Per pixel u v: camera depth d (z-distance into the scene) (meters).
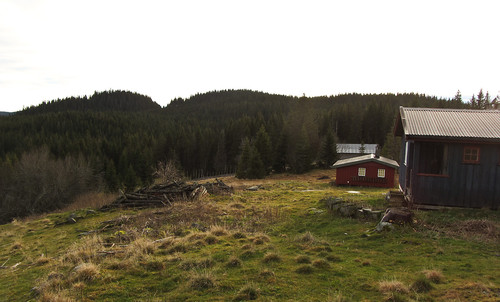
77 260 8.37
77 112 125.88
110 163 58.12
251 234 10.17
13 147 74.75
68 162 44.59
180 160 76.19
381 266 6.82
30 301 6.10
